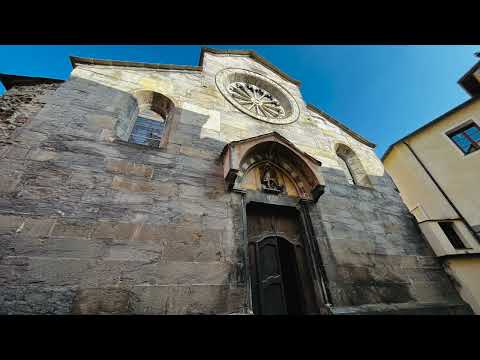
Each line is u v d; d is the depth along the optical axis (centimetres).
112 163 378
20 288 242
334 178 605
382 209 610
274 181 516
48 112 394
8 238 264
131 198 352
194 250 339
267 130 623
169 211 362
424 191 1070
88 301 257
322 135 739
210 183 425
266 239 450
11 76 452
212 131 526
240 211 415
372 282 447
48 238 279
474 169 945
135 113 525
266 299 384
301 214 488
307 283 425
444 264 560
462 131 1030
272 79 872
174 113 518
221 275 332
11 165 315
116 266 289
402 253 538
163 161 418
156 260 311
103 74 515
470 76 1095
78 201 320
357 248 485
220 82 687
